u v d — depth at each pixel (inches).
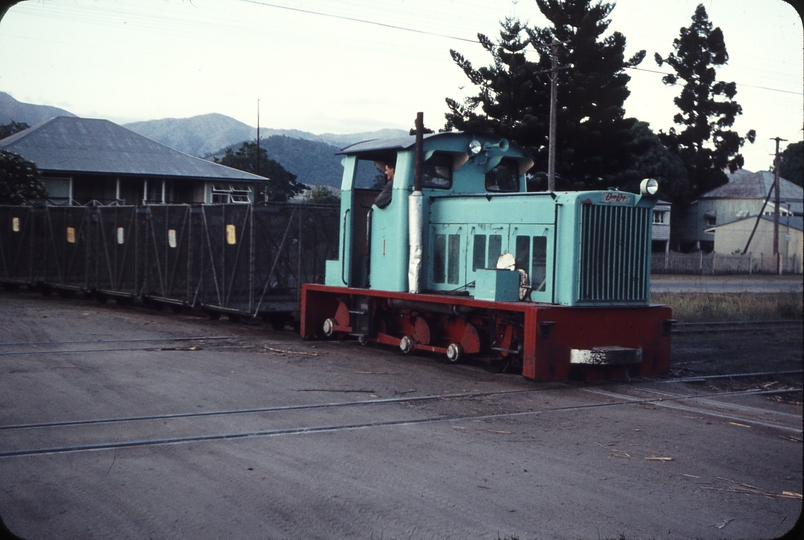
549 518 184.7
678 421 296.8
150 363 394.6
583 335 364.8
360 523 179.2
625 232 377.7
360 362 417.4
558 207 369.1
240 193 1649.9
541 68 1312.7
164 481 206.4
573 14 1311.5
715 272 1809.8
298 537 170.4
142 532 171.5
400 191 433.4
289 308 566.3
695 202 2210.9
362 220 482.0
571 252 362.6
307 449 239.6
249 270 577.9
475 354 410.3
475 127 1316.4
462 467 224.4
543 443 254.8
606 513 189.2
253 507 188.1
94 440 244.7
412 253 424.2
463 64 1370.6
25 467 216.2
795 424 298.7
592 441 259.8
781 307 837.8
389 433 262.2
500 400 325.7
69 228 818.8
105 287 776.3
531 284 382.9
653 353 388.5
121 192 1529.3
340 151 487.8
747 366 456.4
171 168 1557.6
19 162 1129.4
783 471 230.1
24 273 887.7
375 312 465.4
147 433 254.4
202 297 637.9
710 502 199.6
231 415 282.5
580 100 1307.8
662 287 1216.8
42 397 304.7
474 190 454.6
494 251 402.0
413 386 350.9
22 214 882.8
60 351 426.6
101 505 187.9
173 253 679.7
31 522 176.1
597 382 383.2
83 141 1545.3
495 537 172.4
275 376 366.6
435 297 404.8
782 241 2037.4
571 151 1299.2
